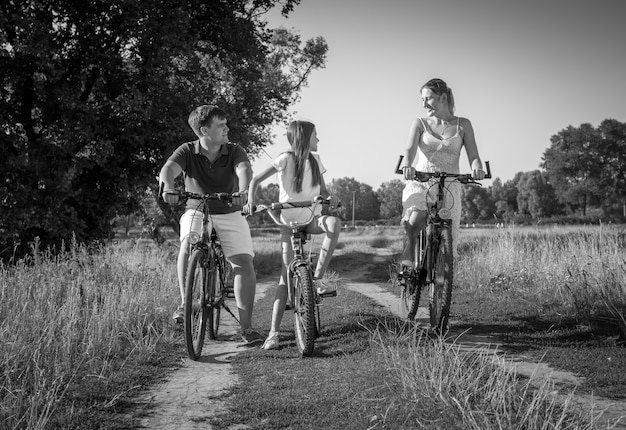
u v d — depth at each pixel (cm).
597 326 553
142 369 457
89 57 1648
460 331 568
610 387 372
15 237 1544
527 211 14575
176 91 1758
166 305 717
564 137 11500
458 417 313
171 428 331
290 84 2631
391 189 16225
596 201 11244
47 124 1678
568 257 918
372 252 2722
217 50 2011
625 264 739
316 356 481
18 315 531
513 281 884
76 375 432
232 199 486
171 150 1684
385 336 514
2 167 1509
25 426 323
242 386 405
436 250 552
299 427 322
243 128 1934
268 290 1127
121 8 1603
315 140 521
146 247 1322
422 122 586
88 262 856
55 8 1623
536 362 441
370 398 355
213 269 519
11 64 1599
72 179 1611
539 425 298
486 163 551
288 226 523
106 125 1633
